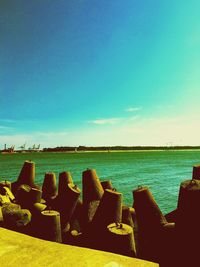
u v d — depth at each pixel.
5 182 12.39
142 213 6.98
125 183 34.06
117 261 2.35
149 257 6.22
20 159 109.12
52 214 6.56
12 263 2.36
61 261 2.37
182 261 2.76
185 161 89.69
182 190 3.06
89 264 2.31
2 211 7.22
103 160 96.69
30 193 9.38
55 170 54.12
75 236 7.26
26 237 2.93
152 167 62.41
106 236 5.55
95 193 9.34
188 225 2.82
